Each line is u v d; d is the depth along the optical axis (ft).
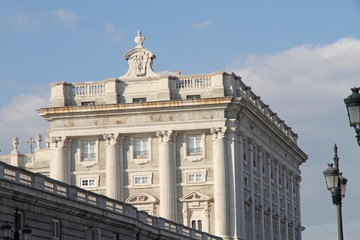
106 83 562.25
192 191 544.21
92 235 317.63
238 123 546.67
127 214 352.49
